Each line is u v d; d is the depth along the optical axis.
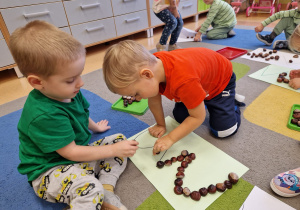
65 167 0.66
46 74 0.56
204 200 0.65
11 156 0.93
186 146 0.85
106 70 0.63
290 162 0.76
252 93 1.18
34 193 0.76
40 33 0.56
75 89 0.62
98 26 2.14
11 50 0.58
